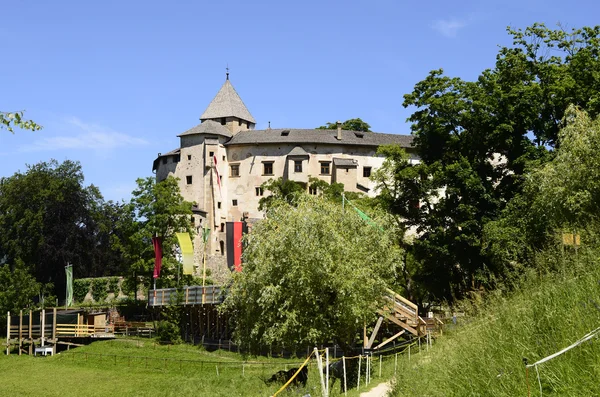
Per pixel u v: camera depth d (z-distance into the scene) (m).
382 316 33.06
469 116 45.59
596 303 9.93
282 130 97.62
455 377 11.52
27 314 66.19
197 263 89.88
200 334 53.16
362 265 27.42
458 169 44.12
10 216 83.75
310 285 26.28
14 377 44.28
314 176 92.31
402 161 51.38
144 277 65.69
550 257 12.77
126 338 56.16
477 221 42.94
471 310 13.61
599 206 24.78
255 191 94.94
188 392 33.53
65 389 38.91
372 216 33.22
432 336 23.69
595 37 48.00
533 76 46.62
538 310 11.31
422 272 46.75
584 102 43.06
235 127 103.19
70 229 84.69
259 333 28.41
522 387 9.81
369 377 22.83
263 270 27.11
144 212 64.19
